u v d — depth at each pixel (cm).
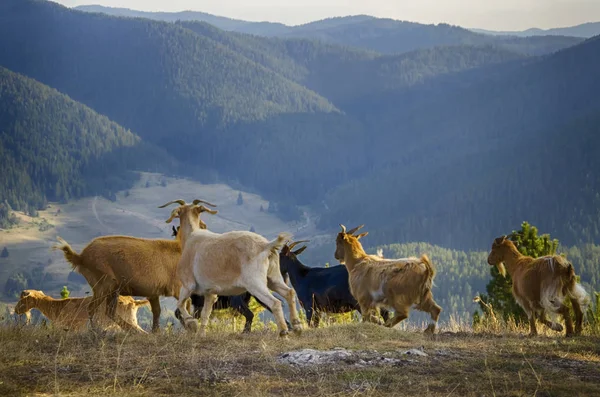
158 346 971
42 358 886
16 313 1521
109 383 780
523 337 1199
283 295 1073
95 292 1230
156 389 762
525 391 771
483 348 1014
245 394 743
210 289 1098
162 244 1262
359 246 1348
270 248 1052
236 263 1059
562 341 1114
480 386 788
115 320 1235
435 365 884
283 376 822
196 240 1124
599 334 1241
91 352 927
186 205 1210
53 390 746
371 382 795
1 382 758
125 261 1223
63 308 1522
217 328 1339
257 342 1016
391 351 951
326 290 1527
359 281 1292
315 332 1102
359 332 1092
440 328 1405
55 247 1218
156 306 1283
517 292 1293
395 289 1241
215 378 805
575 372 866
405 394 758
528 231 1927
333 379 805
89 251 1232
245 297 1503
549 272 1232
